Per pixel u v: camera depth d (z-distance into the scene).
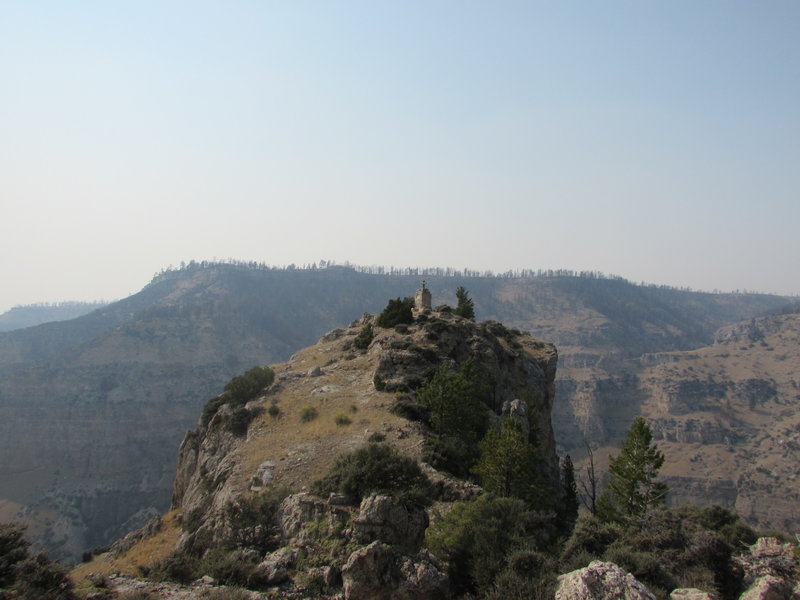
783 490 170.50
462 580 22.22
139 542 42.84
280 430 43.72
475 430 44.12
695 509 32.53
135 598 19.81
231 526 29.19
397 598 20.67
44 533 165.88
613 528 25.73
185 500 46.97
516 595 19.56
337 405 47.06
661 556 23.08
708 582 21.05
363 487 27.25
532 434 52.72
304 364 64.69
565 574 19.66
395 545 22.66
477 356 58.50
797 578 21.81
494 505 25.62
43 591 19.62
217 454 46.94
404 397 46.25
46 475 192.25
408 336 59.81
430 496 29.50
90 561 44.06
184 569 23.50
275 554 24.73
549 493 41.03
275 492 31.81
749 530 29.44
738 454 199.88
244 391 54.22
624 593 17.27
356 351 64.69
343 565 22.14
